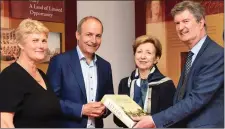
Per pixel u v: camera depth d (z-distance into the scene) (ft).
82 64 5.78
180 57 7.11
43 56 4.84
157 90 5.59
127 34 8.57
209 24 6.54
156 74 5.79
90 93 5.70
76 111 5.24
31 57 4.73
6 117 4.25
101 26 5.74
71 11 7.81
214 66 4.46
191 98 4.55
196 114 4.66
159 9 7.55
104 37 8.36
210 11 6.52
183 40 4.81
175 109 4.63
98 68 5.88
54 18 7.53
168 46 7.38
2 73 4.54
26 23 4.75
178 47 7.16
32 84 4.60
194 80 4.63
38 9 7.30
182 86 4.88
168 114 4.65
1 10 6.77
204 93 4.44
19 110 4.43
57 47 7.50
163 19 7.46
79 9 8.16
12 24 6.91
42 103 4.62
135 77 5.91
